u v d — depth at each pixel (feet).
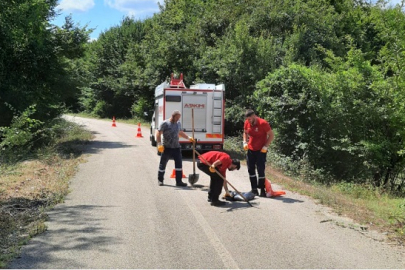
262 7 89.56
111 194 27.63
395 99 40.96
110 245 17.47
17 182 30.55
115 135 83.20
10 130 26.99
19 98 55.72
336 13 101.96
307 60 78.84
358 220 21.98
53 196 26.45
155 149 56.95
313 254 16.70
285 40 80.94
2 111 55.16
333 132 45.09
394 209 25.46
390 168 43.98
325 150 45.21
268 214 22.88
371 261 16.07
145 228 19.95
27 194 26.94
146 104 132.46
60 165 40.04
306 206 25.08
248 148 28.04
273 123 49.62
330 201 26.20
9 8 50.42
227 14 96.22
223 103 48.67
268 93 49.70
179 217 21.99
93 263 15.49
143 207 24.11
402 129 41.29
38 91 60.80
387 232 19.95
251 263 15.66
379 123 43.32
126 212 22.90
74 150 54.03
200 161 24.86
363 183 40.45
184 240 18.22
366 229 20.38
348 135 44.42
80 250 16.84
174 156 30.73
